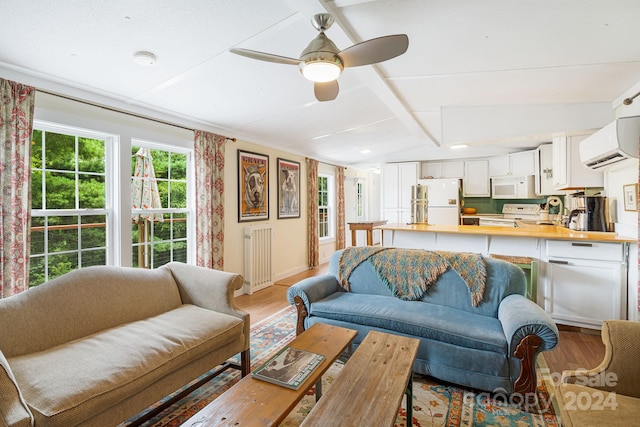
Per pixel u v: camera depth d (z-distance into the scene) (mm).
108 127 2908
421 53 2299
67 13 1707
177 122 3502
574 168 3822
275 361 1627
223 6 1713
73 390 1355
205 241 3701
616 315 2926
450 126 3674
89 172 2869
